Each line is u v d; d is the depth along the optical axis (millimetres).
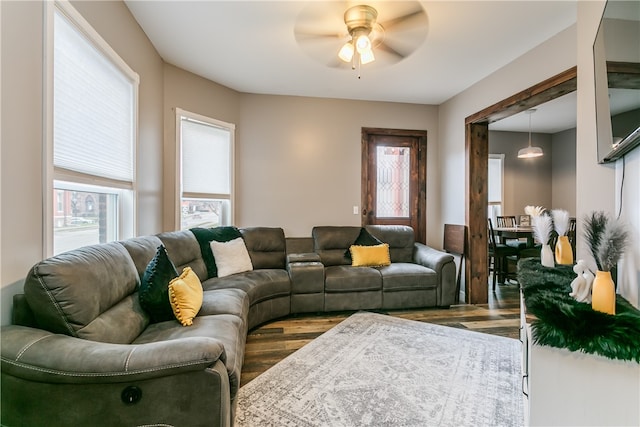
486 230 3945
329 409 1766
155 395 1169
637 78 1291
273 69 3463
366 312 3520
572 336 1173
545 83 2777
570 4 2264
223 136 3980
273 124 4258
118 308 1618
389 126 4539
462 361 2338
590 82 1997
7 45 1306
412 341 2697
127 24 2434
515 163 6520
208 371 1202
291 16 2469
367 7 2270
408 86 3928
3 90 1290
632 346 1097
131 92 2537
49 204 1550
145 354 1166
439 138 4660
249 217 4215
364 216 4496
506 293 4398
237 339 1755
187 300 1896
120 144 2375
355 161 4465
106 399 1144
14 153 1348
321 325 3133
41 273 1248
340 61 3123
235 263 3332
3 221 1292
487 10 2334
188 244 2943
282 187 4301
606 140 1649
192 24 2617
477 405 1816
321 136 4375
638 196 1508
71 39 1770
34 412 1137
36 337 1194
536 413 1250
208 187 3818
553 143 6641
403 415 1723
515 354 2457
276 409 1765
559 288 1591
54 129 1621
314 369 2211
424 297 3654
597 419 1184
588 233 1459
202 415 1195
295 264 3523
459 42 2803
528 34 2678
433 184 4672
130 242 2082
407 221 4660
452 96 4305
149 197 2957
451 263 3699
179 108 3445
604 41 1646
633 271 1524
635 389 1141
